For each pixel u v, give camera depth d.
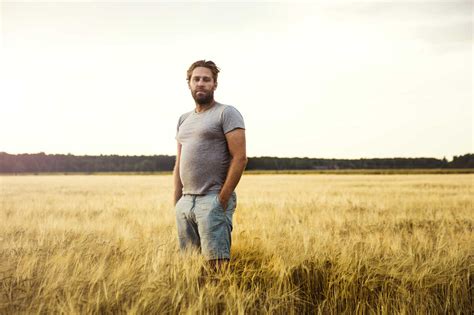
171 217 7.79
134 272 2.98
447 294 3.30
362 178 43.81
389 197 14.20
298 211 9.20
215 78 3.49
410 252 3.92
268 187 24.77
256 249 4.13
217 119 3.34
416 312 3.01
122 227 5.90
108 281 2.81
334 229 6.34
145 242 4.21
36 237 4.86
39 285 2.85
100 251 3.72
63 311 2.44
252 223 6.55
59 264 3.06
